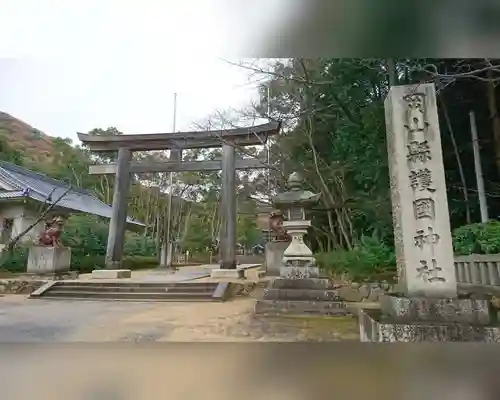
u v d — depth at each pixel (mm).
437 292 3863
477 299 3639
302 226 6375
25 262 11500
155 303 7422
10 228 14086
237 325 5039
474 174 8555
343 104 9078
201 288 8375
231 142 10977
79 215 16312
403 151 4188
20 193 13492
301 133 11070
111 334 4598
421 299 3678
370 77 8547
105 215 17734
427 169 4109
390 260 7449
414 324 3457
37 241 12055
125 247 18688
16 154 20672
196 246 25422
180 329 4848
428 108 4230
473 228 6699
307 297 5867
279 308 5773
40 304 7453
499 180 8180
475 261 6203
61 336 4488
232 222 10703
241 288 8508
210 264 22938
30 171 17109
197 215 26734
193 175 24422
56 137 23219
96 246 15047
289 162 11398
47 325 5188
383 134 8117
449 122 7996
